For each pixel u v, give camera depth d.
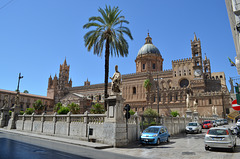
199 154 12.35
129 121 18.20
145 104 79.81
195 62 74.88
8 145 13.34
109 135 16.11
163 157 11.36
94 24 26.48
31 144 14.49
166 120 25.14
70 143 16.67
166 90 75.19
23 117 28.36
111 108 16.73
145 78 85.38
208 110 64.75
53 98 112.25
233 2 9.95
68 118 20.41
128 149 14.52
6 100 34.81
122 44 26.58
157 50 97.25
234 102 13.75
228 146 12.65
